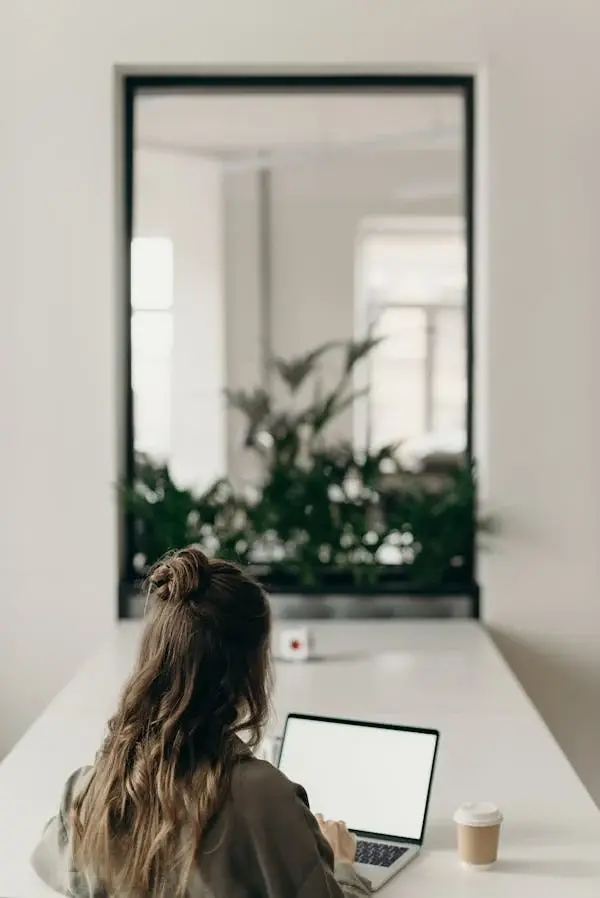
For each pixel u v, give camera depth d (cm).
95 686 284
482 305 362
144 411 698
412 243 829
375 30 352
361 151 732
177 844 148
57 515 358
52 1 351
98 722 256
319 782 203
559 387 356
